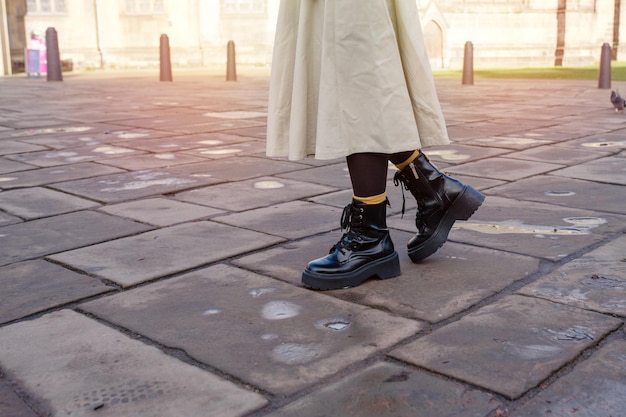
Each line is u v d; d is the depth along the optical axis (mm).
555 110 8211
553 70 19844
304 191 3840
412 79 2262
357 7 2158
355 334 1924
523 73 18172
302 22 2268
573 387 1591
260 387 1630
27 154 5250
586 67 21922
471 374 1657
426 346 1824
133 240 2916
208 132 6508
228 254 2693
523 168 4418
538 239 2803
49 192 3906
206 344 1880
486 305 2119
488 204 3443
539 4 23312
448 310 2082
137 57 21797
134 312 2127
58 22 20688
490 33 23094
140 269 2531
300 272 2469
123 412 1529
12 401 1592
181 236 2961
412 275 2410
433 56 22281
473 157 4902
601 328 1913
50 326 2027
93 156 5137
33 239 2959
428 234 2480
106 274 2482
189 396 1593
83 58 21172
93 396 1604
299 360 1769
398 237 2891
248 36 22609
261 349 1841
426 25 21984
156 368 1739
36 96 11047
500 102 9406
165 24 21891
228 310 2127
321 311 2102
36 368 1752
